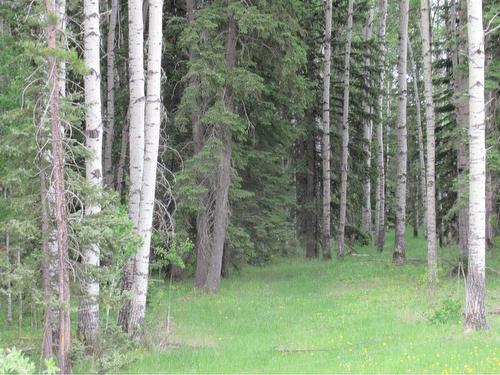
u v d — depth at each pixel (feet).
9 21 39.19
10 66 36.32
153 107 38.73
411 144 120.47
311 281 64.13
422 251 91.61
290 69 56.49
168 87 63.98
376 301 48.62
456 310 38.17
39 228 27.66
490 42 52.75
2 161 30.45
